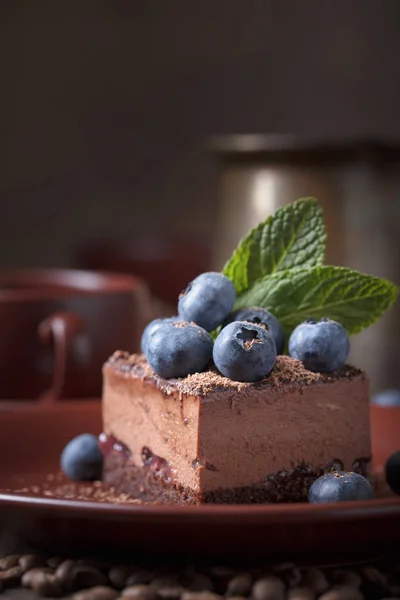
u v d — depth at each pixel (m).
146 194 0.99
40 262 0.99
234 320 0.37
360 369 0.38
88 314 0.48
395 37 0.95
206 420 0.36
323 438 0.37
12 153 0.99
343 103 0.97
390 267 0.57
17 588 0.33
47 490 0.40
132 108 0.99
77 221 0.99
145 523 0.32
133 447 0.39
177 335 0.37
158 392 0.37
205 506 0.32
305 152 0.56
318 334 0.37
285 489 0.37
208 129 0.99
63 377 0.47
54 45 0.99
